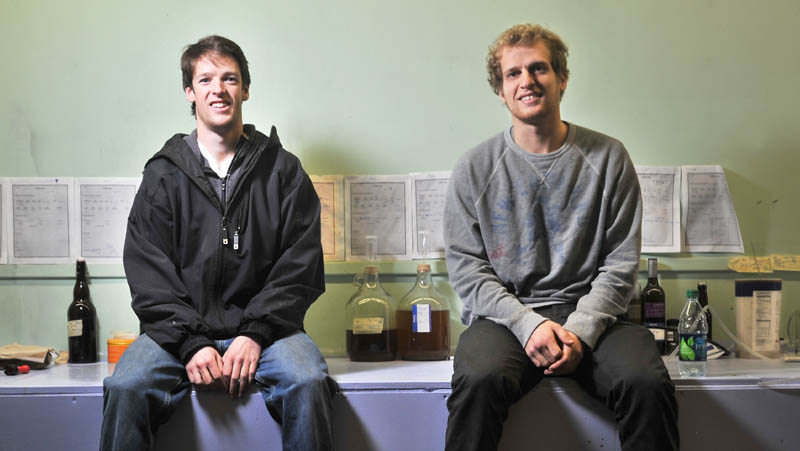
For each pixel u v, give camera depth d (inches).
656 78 90.4
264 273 76.1
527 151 76.5
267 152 79.1
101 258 90.3
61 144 91.0
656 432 62.4
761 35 90.2
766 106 90.3
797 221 90.5
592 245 74.3
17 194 90.5
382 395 69.4
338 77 91.0
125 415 63.7
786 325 90.0
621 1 90.7
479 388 63.2
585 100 90.6
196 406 68.3
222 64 76.8
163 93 91.1
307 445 64.3
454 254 76.6
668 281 90.4
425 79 91.0
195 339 68.3
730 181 90.7
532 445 68.0
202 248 73.8
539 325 67.6
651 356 65.3
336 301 90.7
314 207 79.0
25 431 69.4
